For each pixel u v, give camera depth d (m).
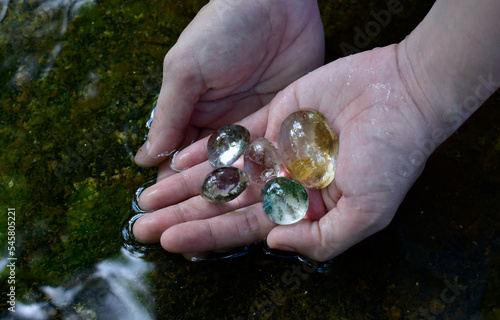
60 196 0.38
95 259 0.36
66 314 0.35
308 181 0.36
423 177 0.37
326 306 0.35
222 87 0.39
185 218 0.36
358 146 0.34
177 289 0.35
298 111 0.36
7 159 0.39
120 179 0.39
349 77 0.36
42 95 0.41
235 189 0.35
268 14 0.38
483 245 0.36
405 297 0.35
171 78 0.38
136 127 0.40
